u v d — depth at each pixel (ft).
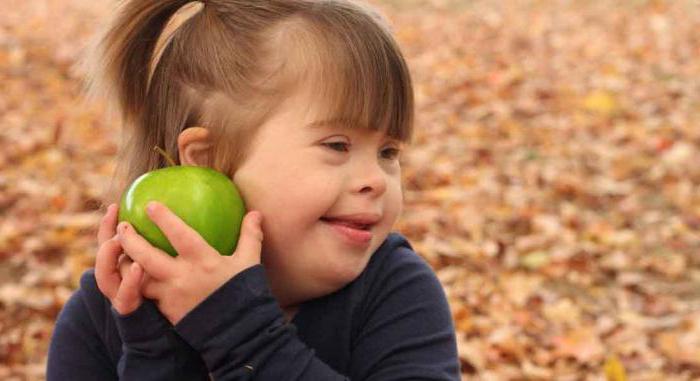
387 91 6.82
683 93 38.83
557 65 45.60
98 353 7.49
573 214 24.94
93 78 8.01
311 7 7.04
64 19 58.85
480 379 16.71
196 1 7.50
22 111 35.65
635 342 18.11
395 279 7.28
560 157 30.86
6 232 22.77
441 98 39.70
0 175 27.76
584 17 58.90
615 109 36.52
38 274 20.44
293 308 7.23
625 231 24.08
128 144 7.95
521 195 26.78
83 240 22.56
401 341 7.02
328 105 6.64
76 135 32.37
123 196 6.60
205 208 6.37
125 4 7.70
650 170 29.12
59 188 26.43
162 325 6.45
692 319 18.95
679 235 23.91
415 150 31.50
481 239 23.26
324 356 7.11
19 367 16.69
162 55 7.55
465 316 18.94
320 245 6.65
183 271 6.28
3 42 48.47
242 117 6.81
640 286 20.68
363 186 6.63
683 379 16.75
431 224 24.11
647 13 58.18
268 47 6.86
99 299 7.52
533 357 17.66
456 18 61.11
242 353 6.22
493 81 42.32
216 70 7.04
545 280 21.39
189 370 6.55
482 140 33.04
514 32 55.31
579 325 18.94
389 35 7.04
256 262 6.42
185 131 7.01
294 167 6.61
